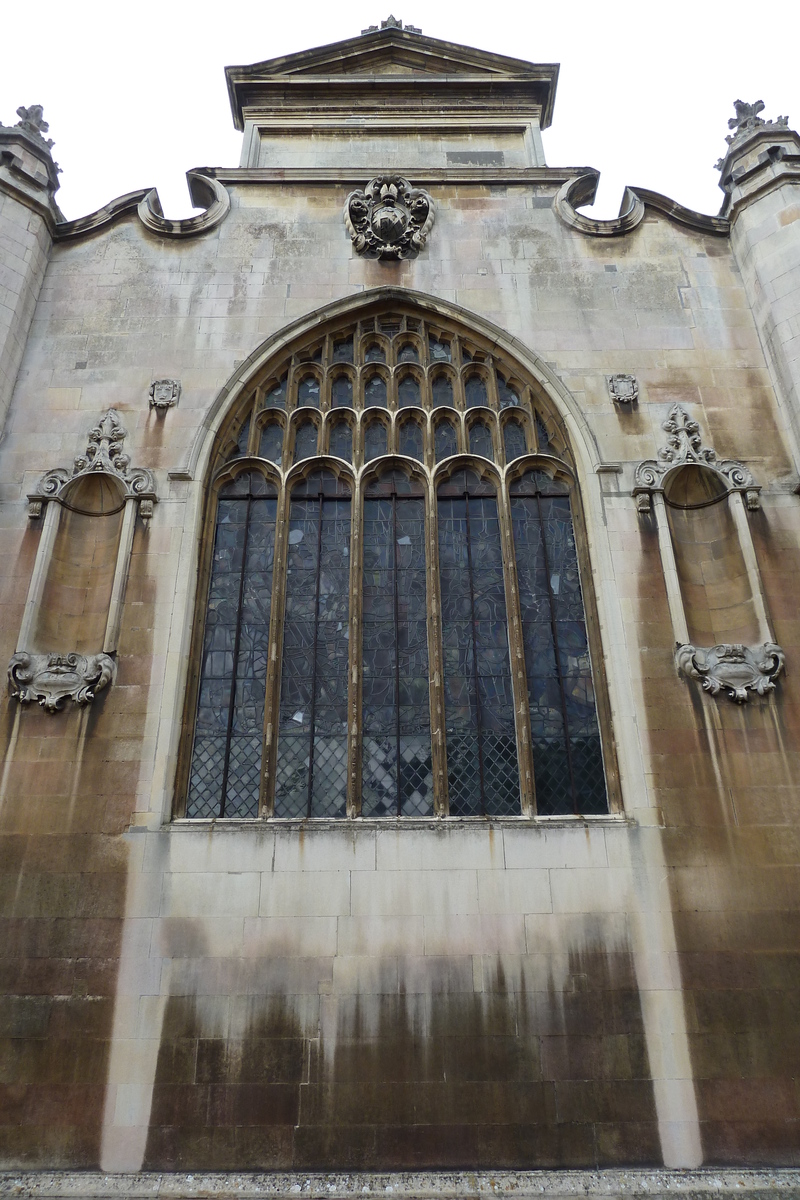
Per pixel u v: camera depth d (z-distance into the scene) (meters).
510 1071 9.53
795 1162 9.11
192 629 12.31
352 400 14.48
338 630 12.68
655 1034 9.71
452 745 11.86
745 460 13.26
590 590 12.67
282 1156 9.13
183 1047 9.62
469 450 14.09
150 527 12.69
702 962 10.05
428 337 14.98
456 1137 9.23
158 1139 9.20
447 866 10.58
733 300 14.78
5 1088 9.40
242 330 14.42
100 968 9.97
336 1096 9.41
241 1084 9.45
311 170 16.05
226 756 11.76
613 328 14.45
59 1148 9.14
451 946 10.14
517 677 12.14
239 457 13.82
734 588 12.47
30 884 10.37
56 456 13.23
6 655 11.71
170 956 10.04
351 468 13.77
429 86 17.92
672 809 10.88
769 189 15.01
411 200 15.52
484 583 13.08
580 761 11.73
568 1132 9.27
